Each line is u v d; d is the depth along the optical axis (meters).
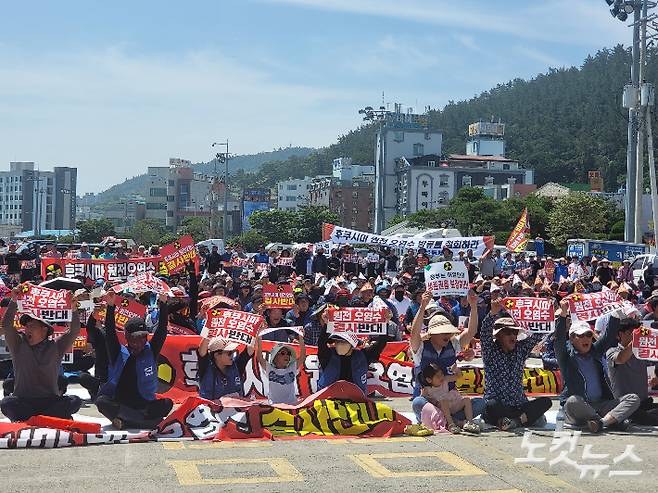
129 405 10.42
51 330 10.29
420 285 18.92
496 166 165.25
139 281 11.45
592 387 10.96
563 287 23.23
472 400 10.75
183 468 8.32
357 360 11.21
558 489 7.80
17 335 10.11
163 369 13.01
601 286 23.17
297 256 31.50
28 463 8.48
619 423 10.68
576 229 91.38
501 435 10.27
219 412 10.20
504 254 33.50
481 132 186.38
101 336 10.93
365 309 12.49
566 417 10.96
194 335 13.60
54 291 10.76
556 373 14.20
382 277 25.64
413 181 157.75
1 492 7.37
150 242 155.12
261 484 7.79
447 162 163.25
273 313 13.88
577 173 195.50
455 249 31.28
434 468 8.49
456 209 101.50
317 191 184.62
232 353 10.88
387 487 7.75
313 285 19.75
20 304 10.24
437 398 10.63
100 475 8.02
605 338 11.05
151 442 9.61
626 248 43.38
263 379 12.38
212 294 17.02
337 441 9.80
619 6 42.44
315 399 10.38
